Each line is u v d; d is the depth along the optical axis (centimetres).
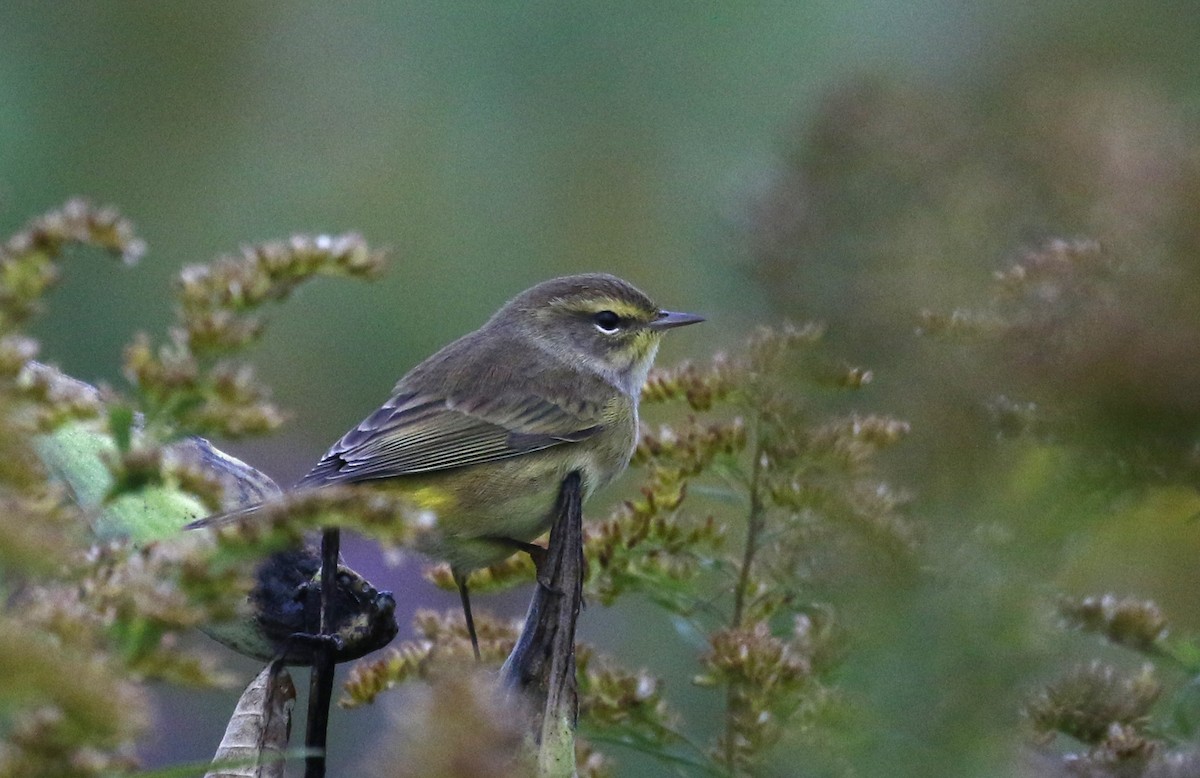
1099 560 403
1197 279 347
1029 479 371
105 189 426
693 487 407
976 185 405
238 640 405
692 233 424
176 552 299
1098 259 391
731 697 405
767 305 405
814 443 405
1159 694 401
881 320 404
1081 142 405
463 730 219
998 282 403
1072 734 396
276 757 340
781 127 415
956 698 343
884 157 406
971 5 419
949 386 389
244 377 334
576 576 399
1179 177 360
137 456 318
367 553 419
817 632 405
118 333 424
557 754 384
